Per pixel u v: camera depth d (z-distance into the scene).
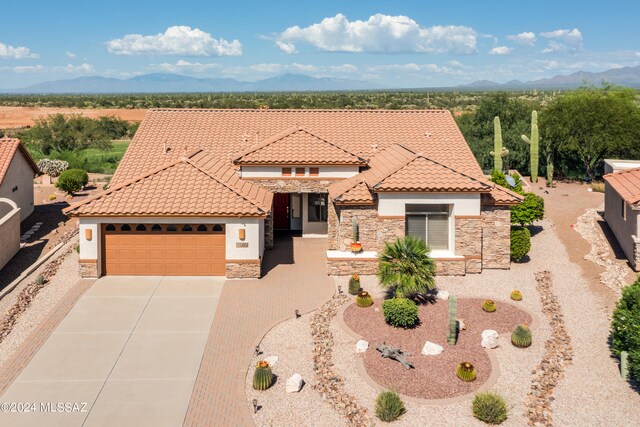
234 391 14.45
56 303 19.98
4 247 24.23
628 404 13.67
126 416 13.20
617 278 22.70
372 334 17.58
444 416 13.32
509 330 17.95
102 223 22.31
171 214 21.73
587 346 16.84
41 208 35.31
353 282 20.88
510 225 26.06
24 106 170.50
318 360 15.98
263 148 27.02
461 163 28.55
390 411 13.12
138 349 16.53
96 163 58.34
